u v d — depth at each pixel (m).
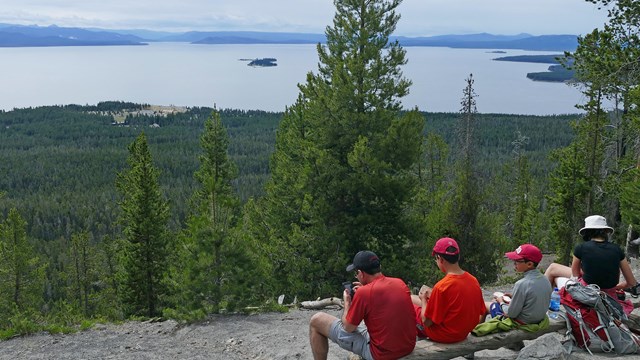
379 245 20.27
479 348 6.08
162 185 153.88
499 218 26.94
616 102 20.48
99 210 132.62
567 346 6.59
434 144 27.06
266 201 22.75
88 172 188.62
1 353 10.32
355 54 20.19
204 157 32.16
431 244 21.38
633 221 17.14
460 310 5.90
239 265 12.59
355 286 6.13
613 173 24.16
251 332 10.66
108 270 47.28
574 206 27.55
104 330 11.85
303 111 21.44
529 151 154.50
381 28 20.31
